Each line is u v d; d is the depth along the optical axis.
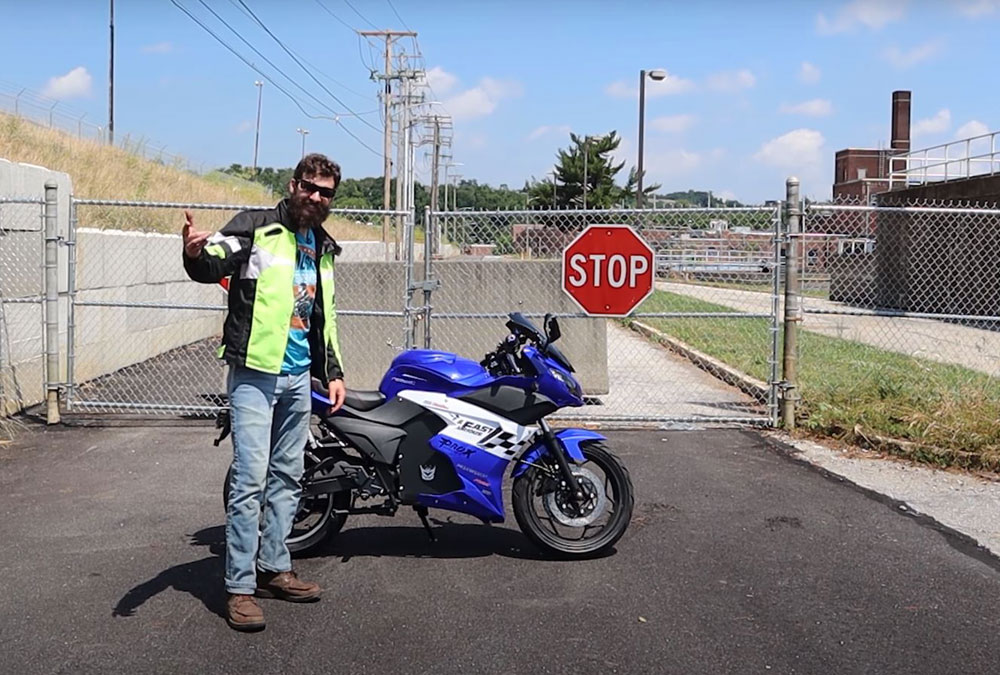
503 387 5.29
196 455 7.70
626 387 11.26
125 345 12.40
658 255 13.85
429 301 9.03
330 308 4.74
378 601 4.76
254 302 4.36
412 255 8.88
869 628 4.51
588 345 10.55
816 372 11.09
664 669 4.06
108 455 7.66
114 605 4.64
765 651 4.25
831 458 7.89
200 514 6.14
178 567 5.18
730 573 5.23
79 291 10.76
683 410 9.67
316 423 5.56
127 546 5.51
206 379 11.56
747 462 7.73
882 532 5.99
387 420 5.27
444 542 5.72
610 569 5.27
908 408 8.52
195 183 32.69
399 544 5.66
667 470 7.46
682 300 20.33
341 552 5.51
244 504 4.39
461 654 4.17
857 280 25.88
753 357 13.14
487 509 5.34
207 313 16.22
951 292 22.44
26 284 9.31
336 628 4.43
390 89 43.78
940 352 13.88
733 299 20.73
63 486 6.78
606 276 8.88
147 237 13.19
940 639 4.40
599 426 8.95
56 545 5.51
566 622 4.54
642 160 31.45
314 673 3.97
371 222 55.81
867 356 12.87
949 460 7.67
